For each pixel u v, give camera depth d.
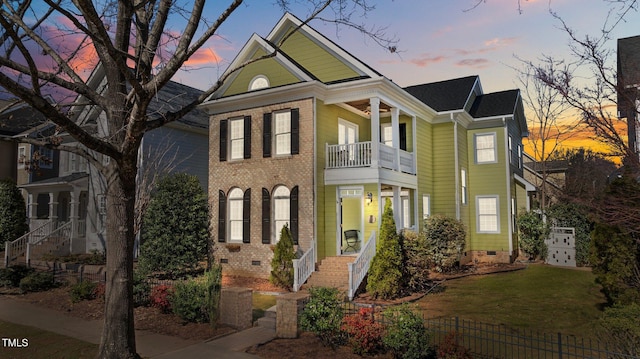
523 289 14.12
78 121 21.86
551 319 10.59
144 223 16.69
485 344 8.62
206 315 10.36
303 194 15.57
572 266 18.72
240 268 16.70
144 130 7.25
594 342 8.77
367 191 15.49
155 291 11.78
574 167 27.27
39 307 12.66
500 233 21.30
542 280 15.56
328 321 8.52
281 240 14.80
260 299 13.10
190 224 16.50
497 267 19.22
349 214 18.44
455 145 20.52
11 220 23.19
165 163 20.64
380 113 19.36
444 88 23.28
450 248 17.33
